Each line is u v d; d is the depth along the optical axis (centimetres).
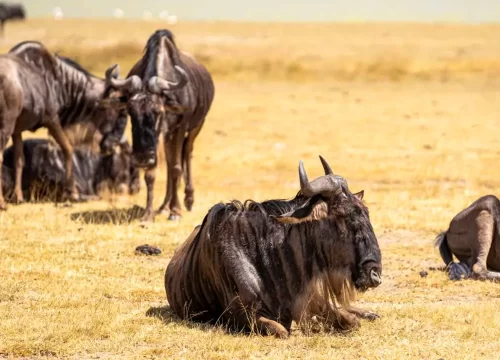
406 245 5078
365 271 3128
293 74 18762
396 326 3412
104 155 6762
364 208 3188
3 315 3478
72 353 3056
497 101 14562
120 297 3884
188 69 5903
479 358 3017
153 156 5441
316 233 3194
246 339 3162
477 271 4259
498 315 3547
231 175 7956
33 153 6544
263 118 11988
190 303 3462
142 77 5694
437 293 4038
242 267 3228
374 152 9244
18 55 6191
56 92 6381
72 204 6384
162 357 3005
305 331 3266
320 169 8212
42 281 4091
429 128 11156
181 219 5841
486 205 4325
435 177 7694
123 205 6375
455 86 17125
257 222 3272
